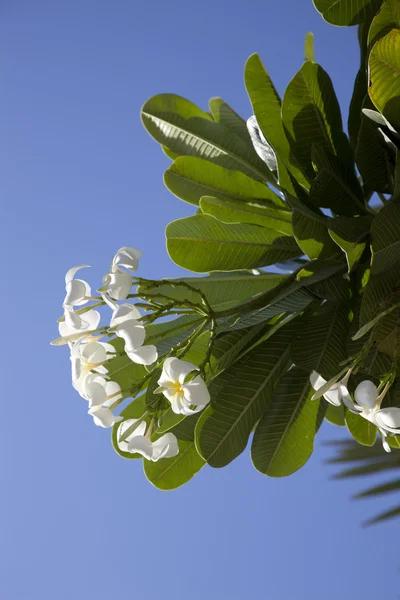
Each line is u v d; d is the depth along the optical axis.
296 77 2.04
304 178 2.11
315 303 2.07
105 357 1.84
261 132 2.08
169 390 1.80
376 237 1.87
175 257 2.07
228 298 2.10
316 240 2.00
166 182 2.17
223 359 2.00
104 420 1.83
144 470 2.02
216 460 2.01
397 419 1.77
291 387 2.05
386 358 1.92
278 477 2.05
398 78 1.89
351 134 2.09
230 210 2.12
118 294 1.82
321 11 2.02
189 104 2.21
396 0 1.88
